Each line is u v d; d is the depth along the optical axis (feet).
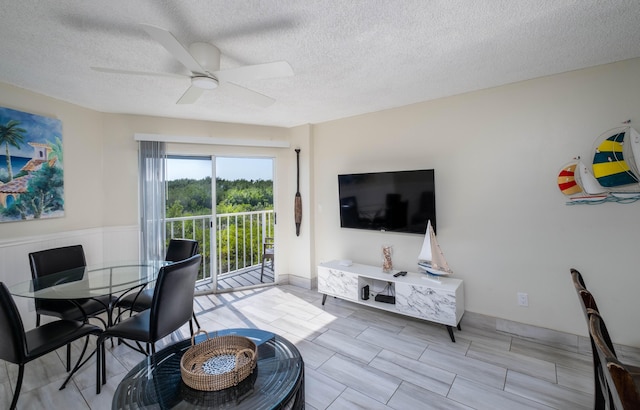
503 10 5.21
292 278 14.08
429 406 6.07
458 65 7.43
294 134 13.84
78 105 10.48
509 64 7.43
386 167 11.21
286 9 5.06
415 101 10.26
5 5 4.88
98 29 5.64
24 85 8.64
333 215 12.89
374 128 11.48
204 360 5.32
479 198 9.29
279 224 14.06
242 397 4.46
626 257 7.37
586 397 6.23
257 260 15.57
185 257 10.09
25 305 8.96
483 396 6.33
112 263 9.55
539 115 8.32
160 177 11.77
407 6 5.04
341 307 11.33
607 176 7.46
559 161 8.09
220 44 6.21
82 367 7.54
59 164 9.91
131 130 11.66
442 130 9.89
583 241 7.84
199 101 10.05
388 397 6.35
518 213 8.69
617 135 7.38
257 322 10.05
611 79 7.42
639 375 4.65
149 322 6.73
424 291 8.99
